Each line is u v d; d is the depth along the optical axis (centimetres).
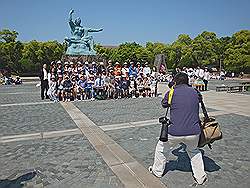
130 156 645
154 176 528
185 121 481
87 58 3450
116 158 632
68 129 926
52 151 689
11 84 3947
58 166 586
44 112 1275
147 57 7644
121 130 906
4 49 6194
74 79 1789
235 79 5431
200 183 491
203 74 2453
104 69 1931
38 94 2197
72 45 3462
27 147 725
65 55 3406
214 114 1194
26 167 584
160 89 2609
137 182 504
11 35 6625
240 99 1758
